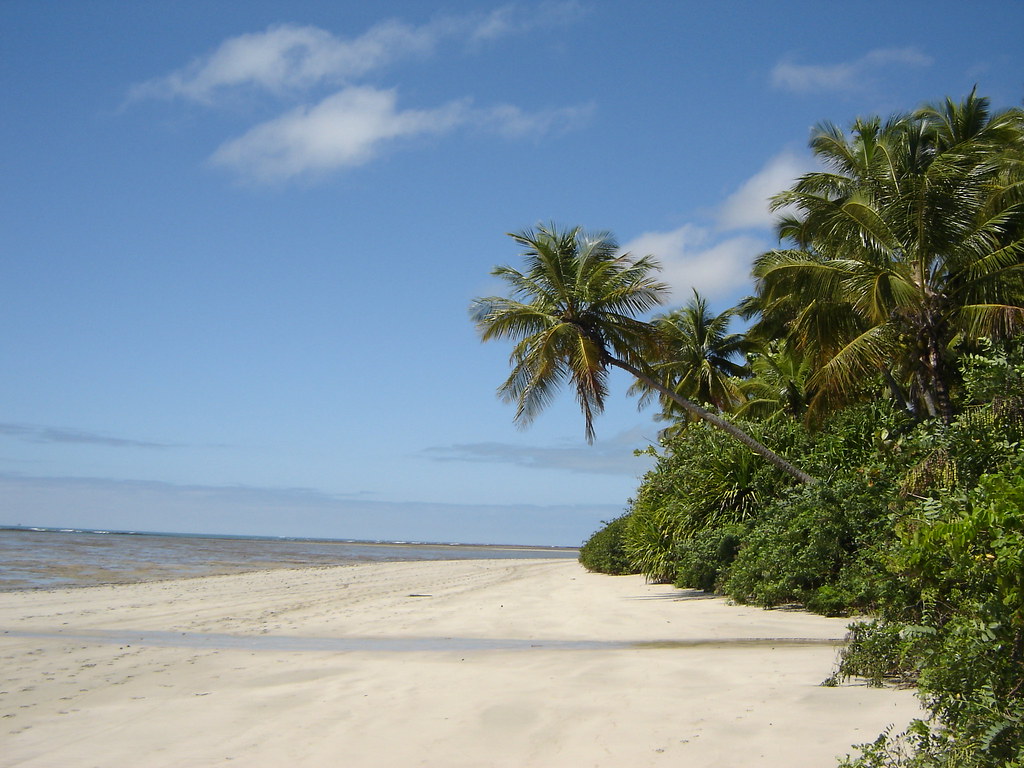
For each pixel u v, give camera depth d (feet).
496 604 63.26
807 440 70.95
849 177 69.97
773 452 69.77
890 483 52.11
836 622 47.55
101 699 26.53
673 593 71.31
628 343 73.72
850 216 58.54
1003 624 16.08
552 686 27.40
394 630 46.03
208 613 55.11
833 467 63.52
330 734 21.54
